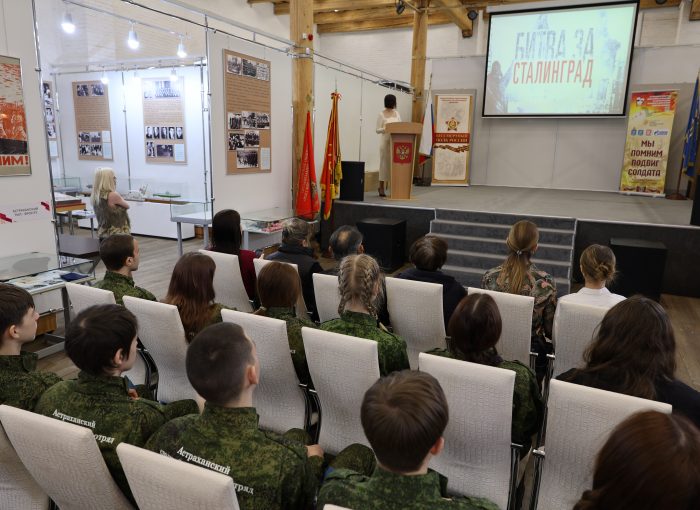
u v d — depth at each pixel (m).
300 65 6.14
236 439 1.20
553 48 8.76
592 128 9.19
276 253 3.26
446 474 1.76
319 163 6.94
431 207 6.56
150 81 8.00
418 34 9.69
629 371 1.49
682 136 8.38
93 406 1.41
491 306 1.70
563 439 1.49
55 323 3.94
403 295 2.53
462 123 9.55
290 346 2.05
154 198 8.13
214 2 9.60
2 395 1.57
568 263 5.49
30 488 1.54
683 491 0.66
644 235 5.55
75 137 8.84
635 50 8.54
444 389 1.59
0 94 3.48
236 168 5.29
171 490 1.00
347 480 1.09
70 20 6.84
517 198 7.75
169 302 2.22
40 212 3.84
